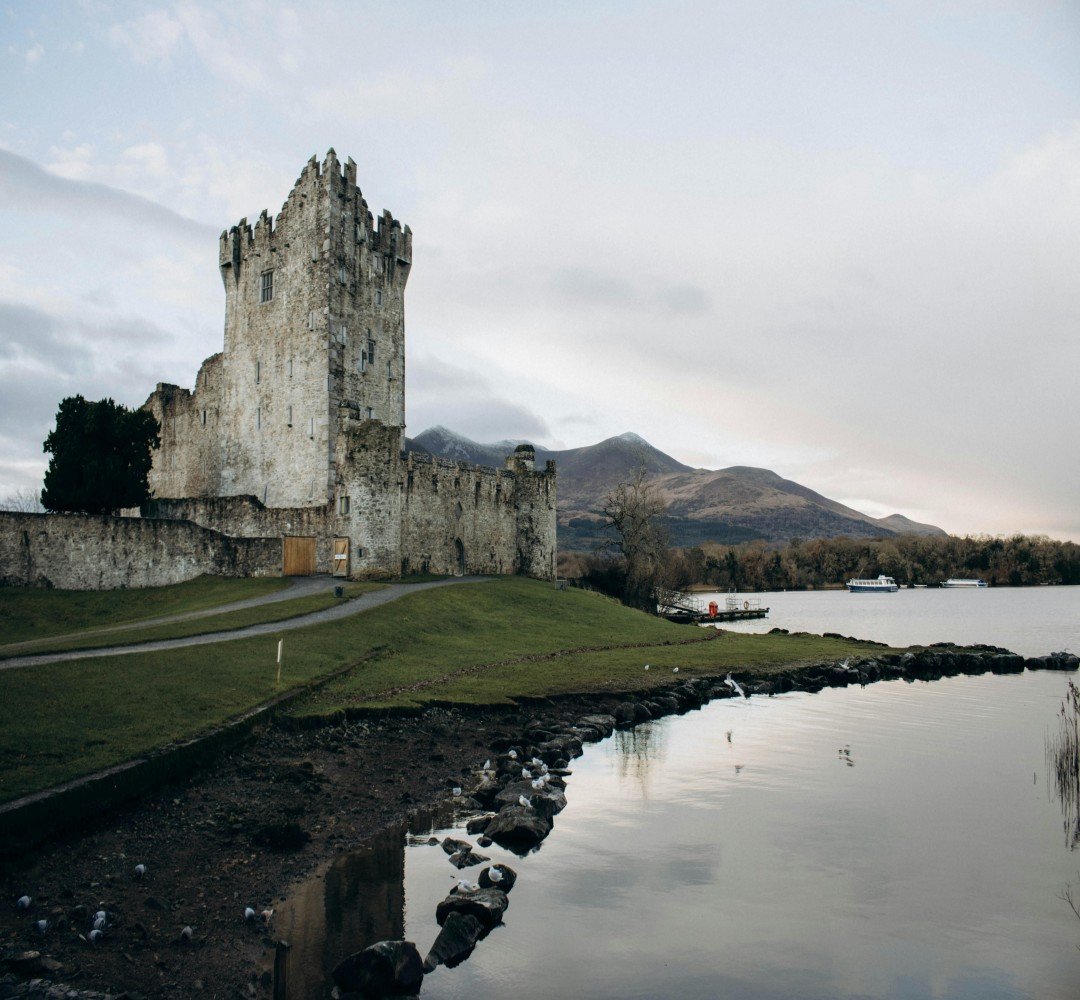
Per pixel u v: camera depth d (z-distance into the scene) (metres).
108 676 29.97
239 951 15.91
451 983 15.91
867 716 42.75
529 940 17.72
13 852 17.67
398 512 66.50
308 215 73.94
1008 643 93.38
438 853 21.45
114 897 17.30
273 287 76.88
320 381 72.12
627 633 63.66
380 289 78.44
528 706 37.97
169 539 63.97
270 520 68.50
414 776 27.34
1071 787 29.66
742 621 129.25
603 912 19.17
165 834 20.44
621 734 36.66
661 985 16.23
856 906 19.98
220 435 81.62
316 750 28.27
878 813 26.75
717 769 31.52
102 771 20.80
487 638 52.69
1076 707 33.59
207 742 24.62
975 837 24.67
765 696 48.34
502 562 84.44
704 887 20.80
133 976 14.70
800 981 16.59
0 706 25.05
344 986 15.03
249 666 34.59
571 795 27.67
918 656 63.34
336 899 18.50
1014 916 19.66
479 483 81.00
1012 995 16.28
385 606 52.81
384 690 36.12
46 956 14.82
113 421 74.44
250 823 21.77
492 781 27.27
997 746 36.12
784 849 23.48
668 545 114.75
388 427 65.62
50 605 58.38
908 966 17.31
